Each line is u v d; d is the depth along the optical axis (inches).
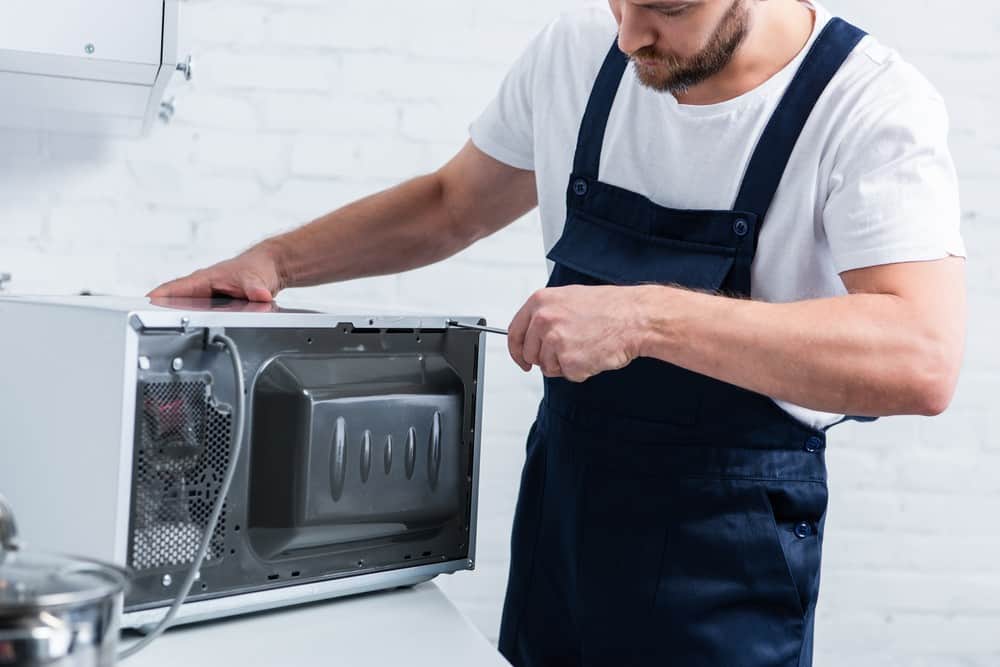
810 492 42.8
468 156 53.4
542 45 49.8
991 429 81.7
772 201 41.7
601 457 43.5
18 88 55.1
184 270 72.1
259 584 37.1
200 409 34.6
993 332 81.3
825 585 81.5
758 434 42.1
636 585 42.7
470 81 74.9
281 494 36.8
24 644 21.2
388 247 53.6
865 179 39.3
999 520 82.6
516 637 47.6
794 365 36.3
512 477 77.1
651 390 42.5
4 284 66.2
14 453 36.7
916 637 82.7
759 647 41.7
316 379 37.5
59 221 69.4
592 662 43.9
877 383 36.4
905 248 38.1
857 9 78.1
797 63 41.7
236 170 72.2
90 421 33.3
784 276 42.2
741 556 41.8
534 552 47.0
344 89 73.3
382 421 39.0
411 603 40.8
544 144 48.5
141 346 32.8
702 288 42.1
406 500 40.2
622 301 37.5
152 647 34.3
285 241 50.9
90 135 69.2
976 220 80.4
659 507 42.4
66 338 34.3
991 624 83.3
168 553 34.4
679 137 43.3
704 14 36.4
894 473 81.3
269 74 72.1
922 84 41.1
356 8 72.8
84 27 48.5
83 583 22.7
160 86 53.6
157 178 71.0
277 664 33.4
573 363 36.9
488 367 76.5
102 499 32.8
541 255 76.9
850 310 36.9
